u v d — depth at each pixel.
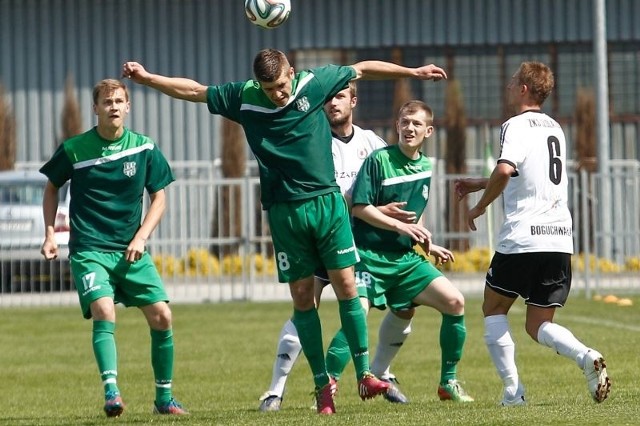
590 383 25.00
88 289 27.11
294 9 101.88
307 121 24.80
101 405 32.34
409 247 29.39
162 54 101.25
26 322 57.69
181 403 32.19
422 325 53.81
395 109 95.94
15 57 101.19
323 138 25.03
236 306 65.44
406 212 28.33
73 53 101.31
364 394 25.75
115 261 27.62
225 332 51.84
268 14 26.95
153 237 76.94
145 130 100.81
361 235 29.27
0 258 66.69
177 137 100.94
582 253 70.06
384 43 101.88
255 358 42.94
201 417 25.73
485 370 38.22
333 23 101.94
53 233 28.09
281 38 101.88
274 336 50.03
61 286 66.62
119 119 27.33
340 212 25.12
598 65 73.31
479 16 101.56
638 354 40.12
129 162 27.62
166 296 28.20
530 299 26.23
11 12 101.19
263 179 25.12
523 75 26.52
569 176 68.19
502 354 26.48
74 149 27.55
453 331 29.34
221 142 91.75
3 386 37.00
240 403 32.09
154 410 28.84
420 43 101.75
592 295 67.50
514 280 26.05
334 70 25.28
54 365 42.22
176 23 101.31
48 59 101.12
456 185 28.80
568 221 26.33
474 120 101.38
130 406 31.88
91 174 27.47
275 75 23.98
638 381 33.00
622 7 100.88
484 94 101.50
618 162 90.38
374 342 46.41
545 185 25.94
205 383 36.69
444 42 101.69
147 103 101.00
